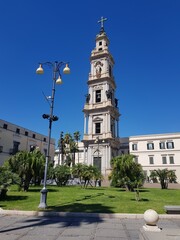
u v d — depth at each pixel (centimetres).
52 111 1288
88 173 2992
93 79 5219
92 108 4969
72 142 5891
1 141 4575
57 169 3369
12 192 1933
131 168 2609
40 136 5800
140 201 1429
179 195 2028
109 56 5506
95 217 938
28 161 2081
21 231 703
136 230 727
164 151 5231
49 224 802
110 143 4584
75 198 1542
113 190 2527
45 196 1113
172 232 546
